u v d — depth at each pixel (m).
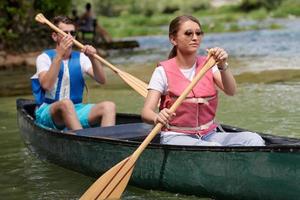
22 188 6.46
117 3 70.94
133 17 63.91
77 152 6.72
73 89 7.83
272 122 9.08
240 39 28.95
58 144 7.04
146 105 6.04
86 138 6.52
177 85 6.09
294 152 5.11
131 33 41.25
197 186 5.75
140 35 41.25
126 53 24.09
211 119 6.25
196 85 6.13
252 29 36.69
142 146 5.81
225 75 6.00
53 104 7.43
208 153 5.61
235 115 9.75
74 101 7.87
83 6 43.72
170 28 6.17
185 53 6.10
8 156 7.88
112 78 15.53
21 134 8.57
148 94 6.14
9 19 22.33
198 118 6.15
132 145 6.07
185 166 5.78
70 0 24.25
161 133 6.22
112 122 7.36
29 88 14.80
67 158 6.93
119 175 5.84
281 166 5.20
